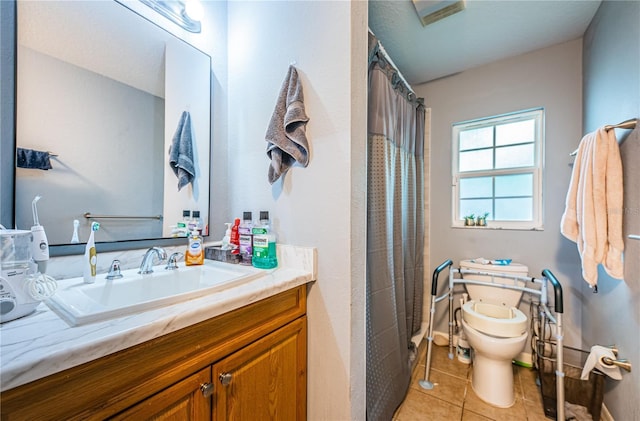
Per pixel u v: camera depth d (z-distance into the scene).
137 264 1.03
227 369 0.73
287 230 1.11
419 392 1.53
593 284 1.21
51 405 0.44
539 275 1.81
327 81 1.00
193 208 1.22
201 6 1.18
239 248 1.14
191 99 1.22
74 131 0.89
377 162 1.33
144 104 1.07
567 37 1.71
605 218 1.19
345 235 0.97
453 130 2.19
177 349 0.62
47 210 0.83
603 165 1.20
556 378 1.29
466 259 2.09
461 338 1.88
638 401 1.04
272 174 1.11
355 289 0.99
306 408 1.06
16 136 0.78
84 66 0.91
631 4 1.13
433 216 2.24
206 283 1.00
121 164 1.00
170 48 1.15
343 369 0.98
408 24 1.59
